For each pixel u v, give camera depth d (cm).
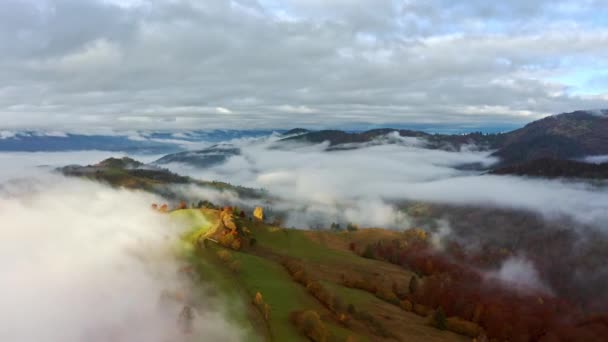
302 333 8006
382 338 9569
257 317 8256
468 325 12300
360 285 14288
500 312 14762
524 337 13775
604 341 14550
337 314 9838
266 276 11150
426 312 13300
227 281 9919
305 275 11750
